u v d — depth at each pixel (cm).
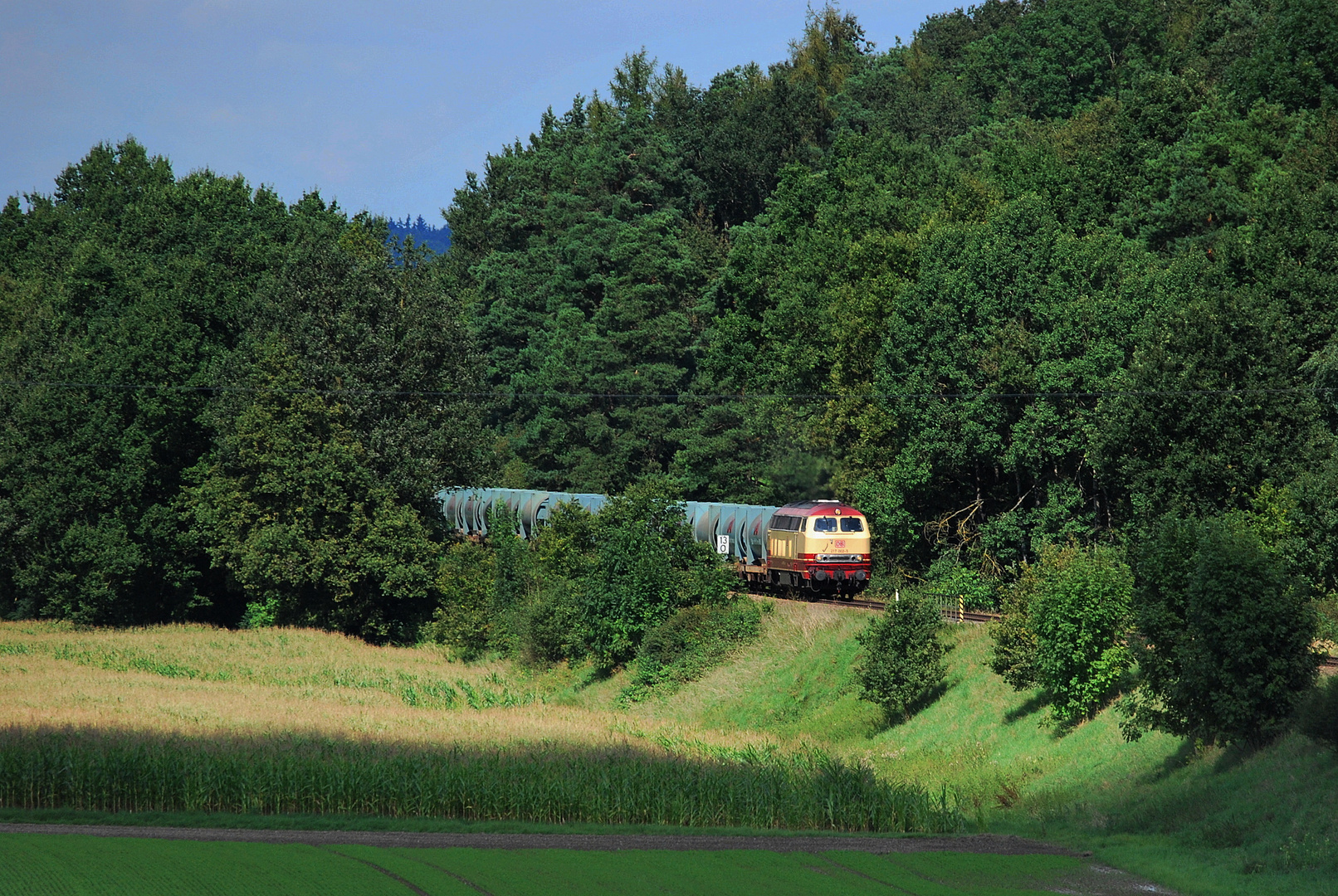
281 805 2889
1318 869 2070
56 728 3778
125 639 6762
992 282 5756
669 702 5153
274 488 6519
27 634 6994
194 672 5825
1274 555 3566
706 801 2916
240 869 2102
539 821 2869
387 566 6694
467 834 2570
